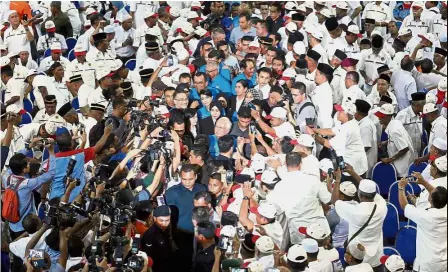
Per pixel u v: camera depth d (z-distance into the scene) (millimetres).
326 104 16625
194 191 12500
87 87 17781
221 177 13078
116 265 10812
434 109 15844
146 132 14617
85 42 21578
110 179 13336
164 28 23172
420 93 16141
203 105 16391
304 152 13914
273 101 16594
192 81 18438
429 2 22641
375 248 12195
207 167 13734
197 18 23125
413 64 19109
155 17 22391
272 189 13000
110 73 17922
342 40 20766
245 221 12148
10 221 12852
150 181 13375
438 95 16875
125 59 22625
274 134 15406
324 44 21609
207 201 12086
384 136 16266
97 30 21344
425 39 20172
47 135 15062
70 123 15312
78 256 11430
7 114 14180
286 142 14016
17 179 12953
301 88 16438
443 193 11945
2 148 13812
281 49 21406
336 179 13266
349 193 12430
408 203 13312
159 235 11750
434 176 13312
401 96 18344
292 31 21016
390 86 18406
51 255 11508
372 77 19719
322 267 11453
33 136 15344
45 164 13664
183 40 20969
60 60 19938
